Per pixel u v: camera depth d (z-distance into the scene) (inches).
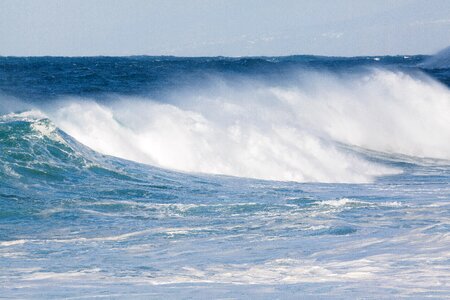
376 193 2098.9
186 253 1150.3
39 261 1091.3
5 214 1637.6
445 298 760.3
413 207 1662.2
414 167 3176.7
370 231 1317.7
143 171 2393.0
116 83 5644.7
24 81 6097.4
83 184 2098.9
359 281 860.0
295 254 1103.0
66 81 6082.7
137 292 811.4
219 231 1378.0
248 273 951.0
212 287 839.1
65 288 839.7
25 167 2149.4
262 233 1342.3
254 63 7263.8
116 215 1626.5
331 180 2861.7
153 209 1697.8
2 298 780.6
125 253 1163.3
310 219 1494.8
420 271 924.0
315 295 780.0
